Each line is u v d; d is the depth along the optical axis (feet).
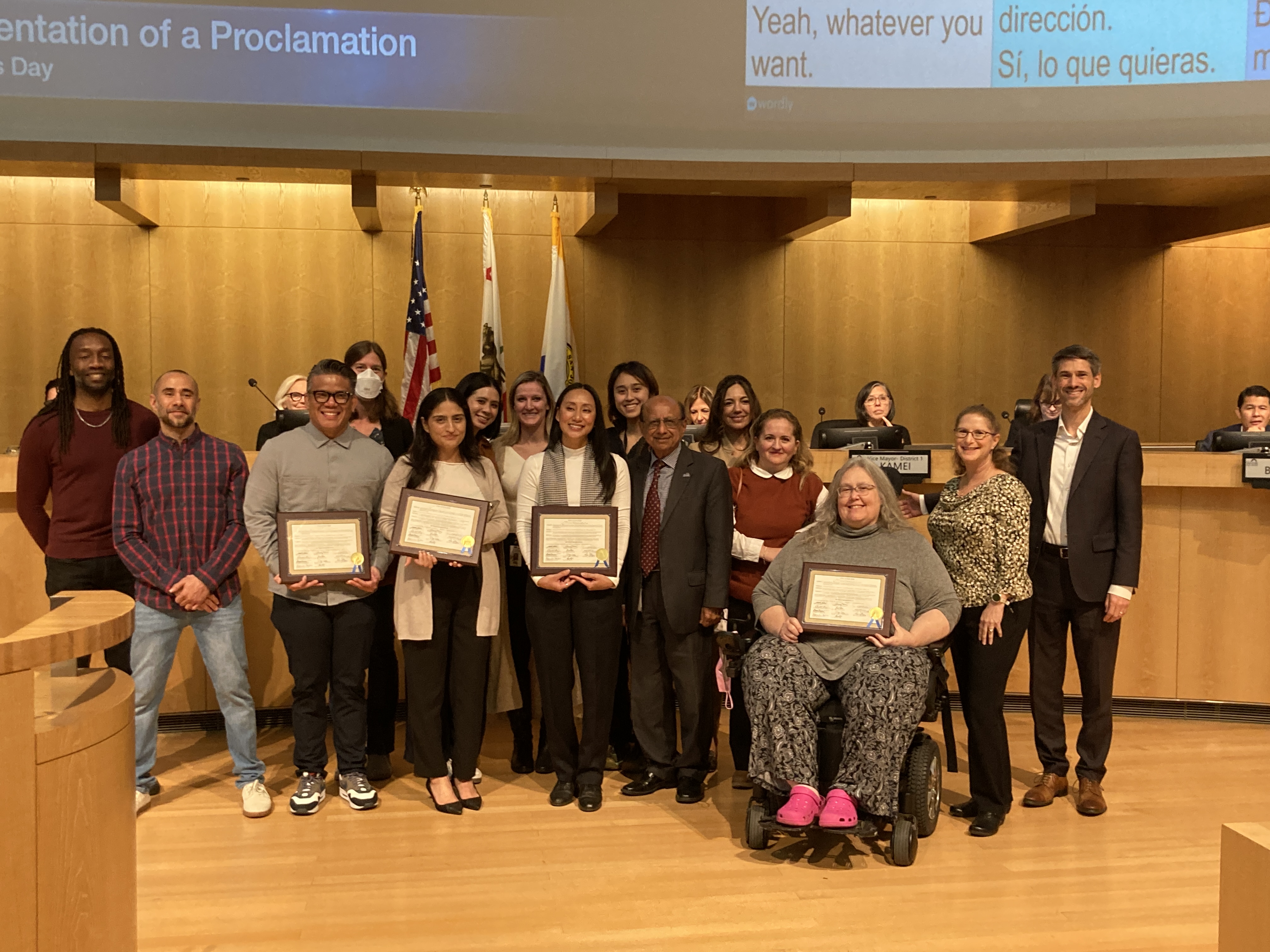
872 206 23.25
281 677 15.21
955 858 10.50
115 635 6.38
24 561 14.10
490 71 17.38
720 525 11.96
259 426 21.43
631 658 12.43
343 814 11.75
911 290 23.36
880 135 17.97
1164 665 15.71
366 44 17.10
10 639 5.67
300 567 11.43
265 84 16.92
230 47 16.80
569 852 10.63
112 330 20.88
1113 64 17.66
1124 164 17.84
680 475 12.01
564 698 12.03
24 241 20.59
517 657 13.28
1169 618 15.66
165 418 11.78
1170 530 15.61
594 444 12.11
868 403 17.47
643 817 11.66
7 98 16.37
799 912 9.27
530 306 22.33
